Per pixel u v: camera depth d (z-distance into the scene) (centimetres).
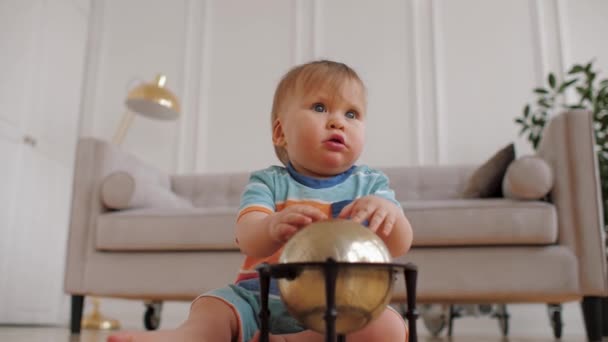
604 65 313
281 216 61
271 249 65
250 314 72
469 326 282
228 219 189
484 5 333
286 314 73
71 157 341
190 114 351
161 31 368
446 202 179
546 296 171
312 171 81
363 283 50
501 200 178
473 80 324
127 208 203
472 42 330
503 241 171
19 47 299
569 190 172
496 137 315
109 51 370
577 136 175
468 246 175
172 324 313
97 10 375
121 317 321
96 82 366
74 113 348
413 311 52
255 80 350
